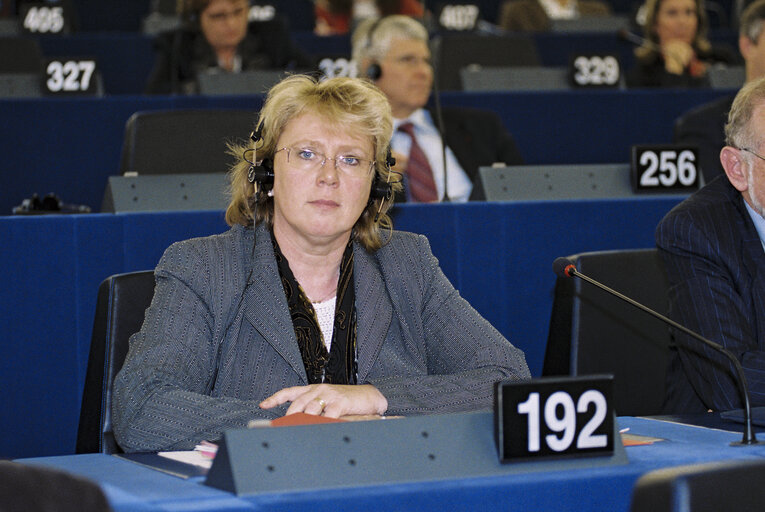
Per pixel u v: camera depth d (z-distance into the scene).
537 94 5.90
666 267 2.95
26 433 3.32
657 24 7.15
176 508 1.45
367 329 2.53
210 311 2.42
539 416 1.69
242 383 2.40
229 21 6.60
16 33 8.25
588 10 10.67
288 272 2.54
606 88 6.77
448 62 7.43
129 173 3.86
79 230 3.36
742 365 2.70
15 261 3.31
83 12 9.66
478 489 1.57
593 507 1.63
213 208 3.80
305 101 2.46
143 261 3.42
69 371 3.36
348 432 1.62
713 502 1.21
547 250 3.70
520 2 9.30
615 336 3.08
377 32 4.96
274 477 1.55
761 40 5.23
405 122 4.98
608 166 4.14
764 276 2.83
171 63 6.70
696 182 4.14
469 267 3.64
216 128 4.18
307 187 2.43
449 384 2.42
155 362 2.31
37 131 5.30
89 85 5.99
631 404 3.07
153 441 2.17
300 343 2.49
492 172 4.06
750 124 2.79
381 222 2.72
